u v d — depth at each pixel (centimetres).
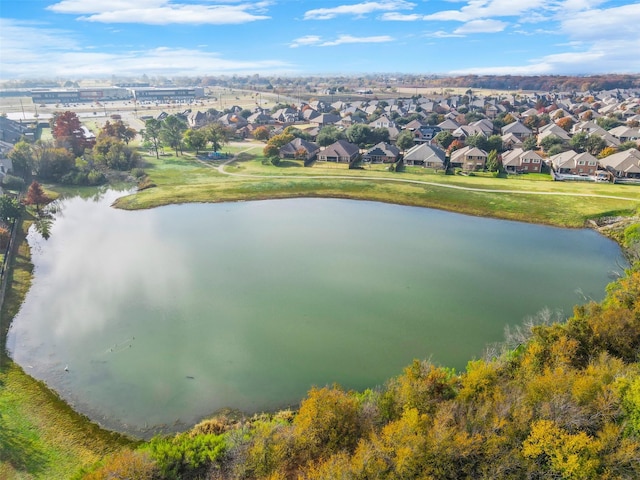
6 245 6856
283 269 6681
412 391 3291
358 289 6075
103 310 5506
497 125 19100
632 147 13012
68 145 12988
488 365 3603
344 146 13588
